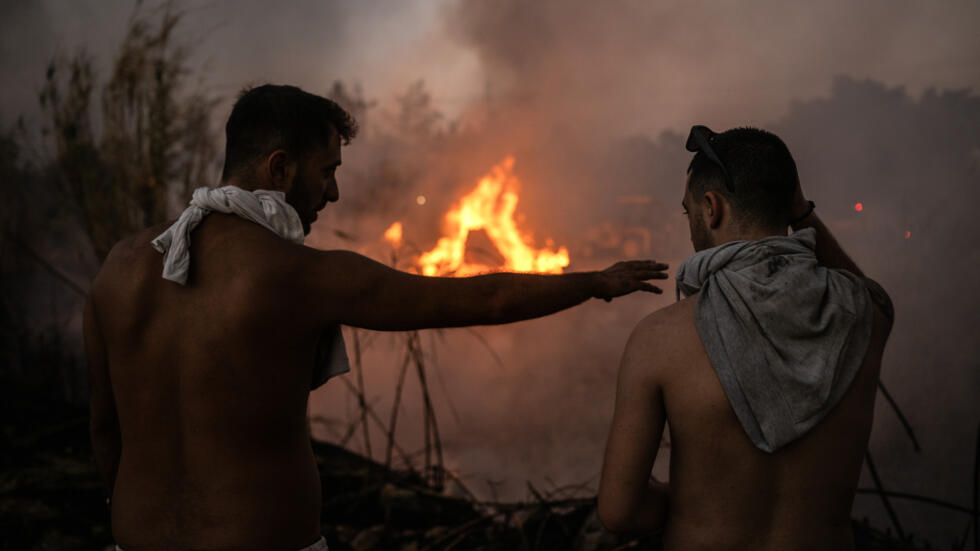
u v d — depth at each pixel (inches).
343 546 93.0
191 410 41.2
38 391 142.6
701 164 44.6
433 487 118.6
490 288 43.1
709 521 39.3
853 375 39.1
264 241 42.3
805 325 38.2
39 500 95.4
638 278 45.2
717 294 40.0
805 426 37.7
